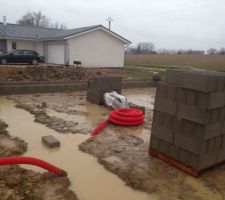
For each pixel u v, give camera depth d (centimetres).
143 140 621
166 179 442
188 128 452
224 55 5891
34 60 2069
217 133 453
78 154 527
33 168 453
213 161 466
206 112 423
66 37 2138
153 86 1550
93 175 448
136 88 1476
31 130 654
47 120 732
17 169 435
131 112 745
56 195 378
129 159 511
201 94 427
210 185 429
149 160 511
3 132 616
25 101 961
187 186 423
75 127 688
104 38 2338
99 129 664
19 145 546
